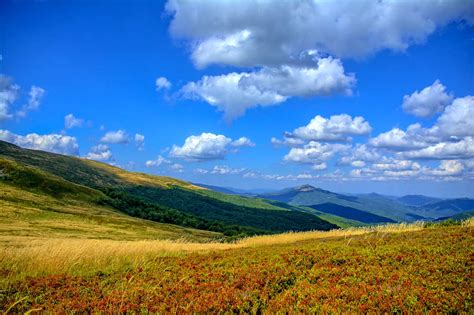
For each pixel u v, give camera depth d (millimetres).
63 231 71500
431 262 16328
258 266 17906
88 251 21703
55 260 19125
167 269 19234
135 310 12477
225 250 26406
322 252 20578
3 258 18922
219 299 13008
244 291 14148
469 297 11789
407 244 21078
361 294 12617
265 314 11656
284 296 13031
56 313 12195
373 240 24594
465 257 16578
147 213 143750
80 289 15211
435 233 25328
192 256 23250
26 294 14383
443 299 11719
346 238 28422
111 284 16188
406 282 13562
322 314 11117
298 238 35719
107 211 124812
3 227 63562
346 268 16656
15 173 126562
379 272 15312
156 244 28406
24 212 85000
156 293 14016
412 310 11070
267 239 36438
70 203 119312
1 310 12766
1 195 96188
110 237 74250
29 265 18531
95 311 12414
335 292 12992
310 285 14273
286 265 17922
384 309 11281
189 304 12523
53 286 15570
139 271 18812
